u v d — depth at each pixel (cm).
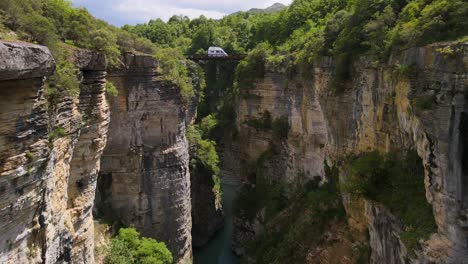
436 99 1712
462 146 1619
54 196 1812
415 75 1905
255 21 9625
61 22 2370
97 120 2456
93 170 2483
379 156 2469
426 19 1995
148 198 3528
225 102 7262
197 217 4734
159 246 3203
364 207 2544
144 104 3456
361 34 2839
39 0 2216
